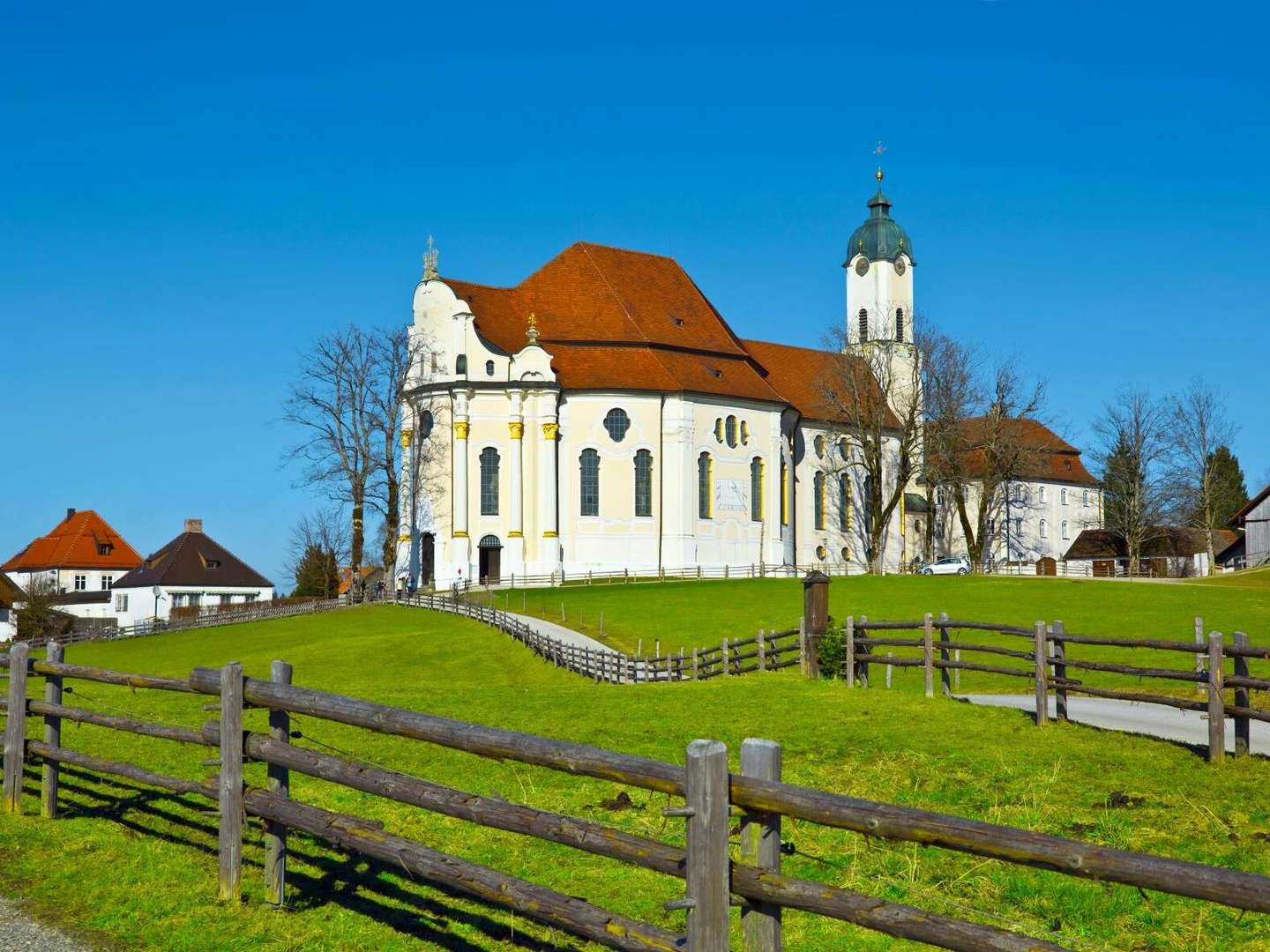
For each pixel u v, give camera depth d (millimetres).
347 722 10258
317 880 11875
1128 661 41656
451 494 90188
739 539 94688
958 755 18422
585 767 8273
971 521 123250
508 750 8805
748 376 98625
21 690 14609
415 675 48562
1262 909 5684
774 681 27641
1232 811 15023
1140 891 11773
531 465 89875
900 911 6762
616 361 93188
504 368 90062
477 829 14133
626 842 8078
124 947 10086
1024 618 56000
